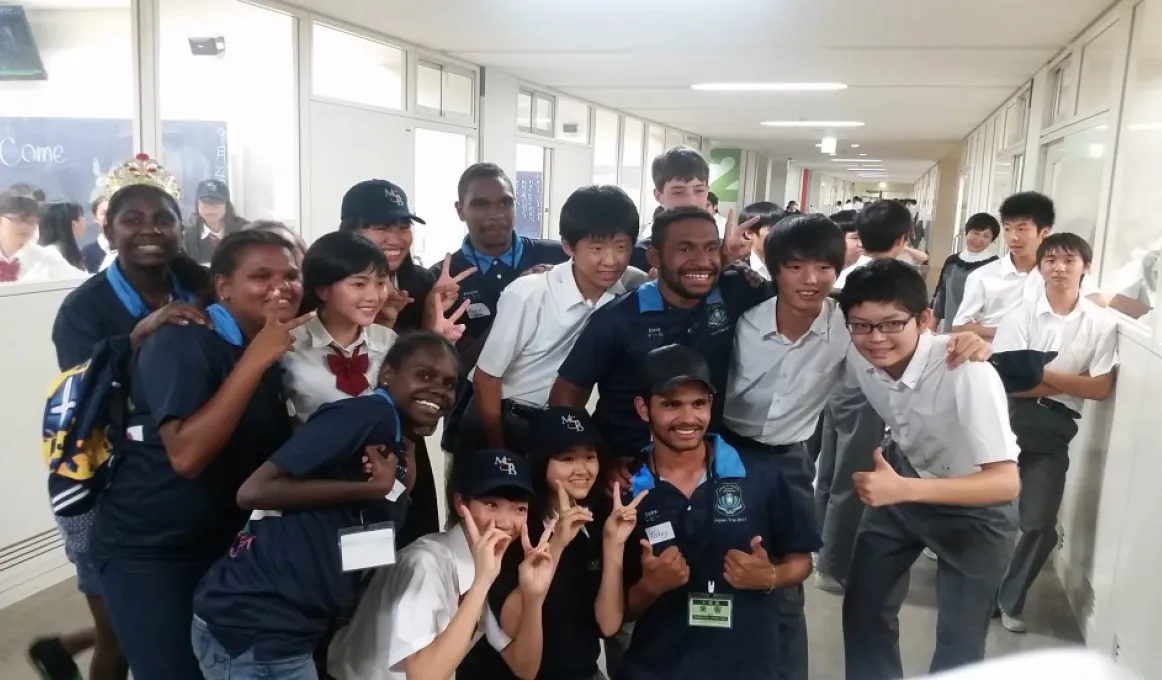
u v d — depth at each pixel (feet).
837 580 10.87
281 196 15.08
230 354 5.59
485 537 5.42
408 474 5.78
